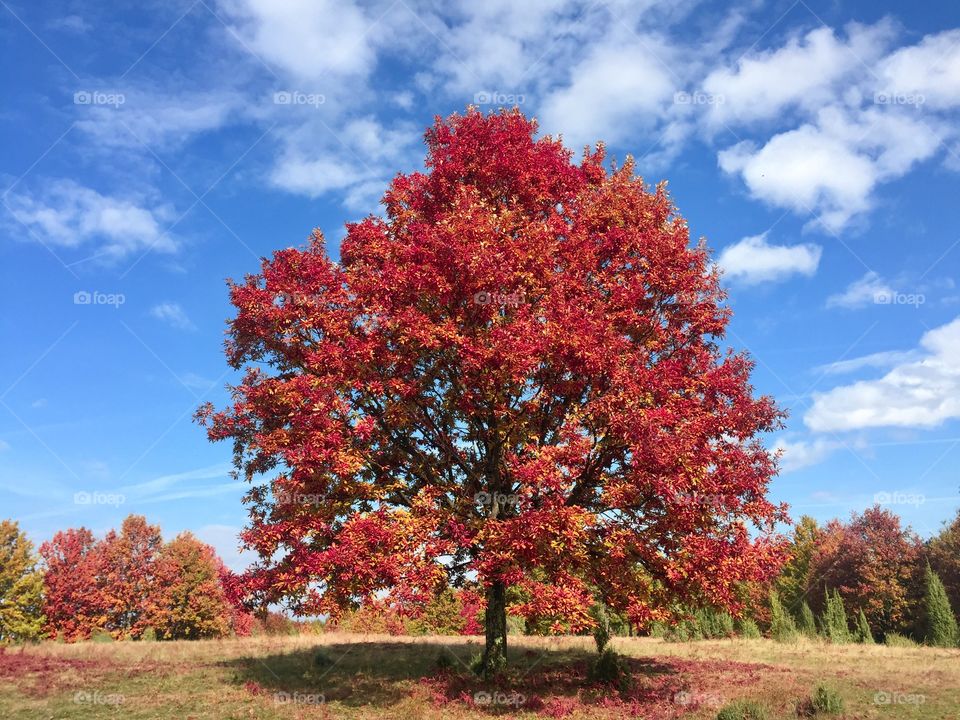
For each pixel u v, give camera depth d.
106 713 13.58
